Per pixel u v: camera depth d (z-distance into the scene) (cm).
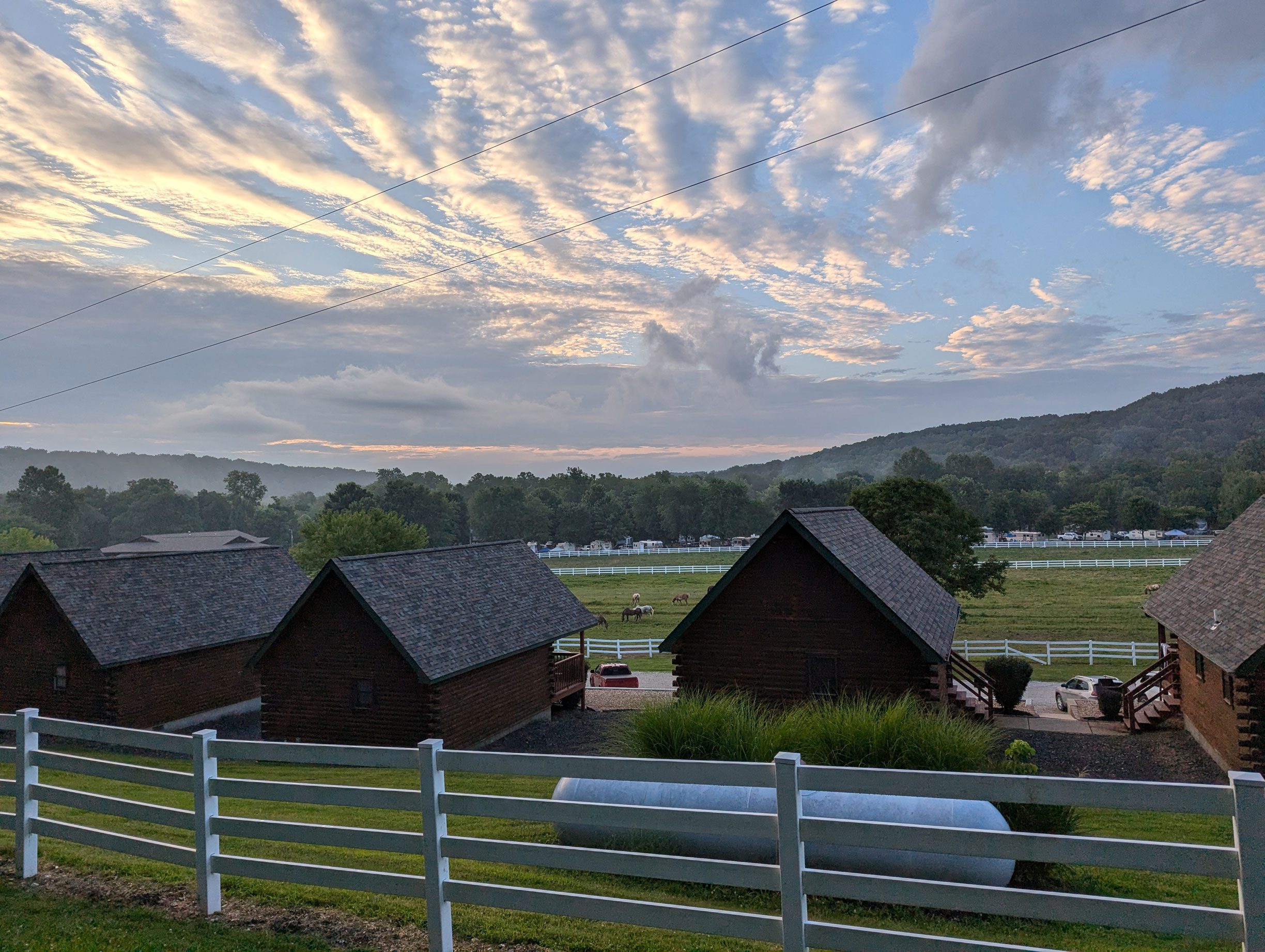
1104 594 6294
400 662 2220
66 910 761
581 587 7938
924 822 852
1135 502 14062
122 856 913
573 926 714
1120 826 1287
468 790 1636
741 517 15650
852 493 4584
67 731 838
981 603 5972
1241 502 13925
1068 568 8138
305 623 2325
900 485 4434
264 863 716
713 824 551
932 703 1978
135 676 2588
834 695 2095
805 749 1117
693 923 559
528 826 1165
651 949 661
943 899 497
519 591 2880
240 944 677
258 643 3064
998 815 870
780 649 2153
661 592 7362
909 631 1984
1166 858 452
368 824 1194
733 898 846
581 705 3008
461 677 2303
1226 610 1970
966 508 4516
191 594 2944
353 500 12700
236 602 3069
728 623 2202
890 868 859
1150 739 2288
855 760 1095
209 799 742
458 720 2272
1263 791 430
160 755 2300
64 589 2577
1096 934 780
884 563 2488
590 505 15600
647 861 571
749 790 918
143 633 2653
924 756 1069
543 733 2569
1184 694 2359
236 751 734
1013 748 1110
